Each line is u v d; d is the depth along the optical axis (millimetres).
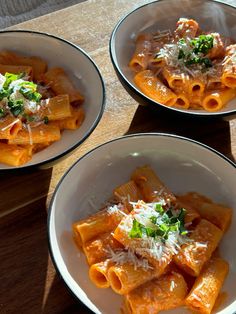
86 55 404
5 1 719
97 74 396
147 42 453
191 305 296
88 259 314
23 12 718
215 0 469
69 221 336
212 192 360
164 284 300
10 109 362
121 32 447
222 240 338
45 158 361
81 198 349
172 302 297
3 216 351
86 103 402
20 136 362
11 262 328
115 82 440
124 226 310
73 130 386
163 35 465
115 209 328
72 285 294
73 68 417
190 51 428
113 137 406
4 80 372
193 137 412
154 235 305
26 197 363
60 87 405
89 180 354
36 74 422
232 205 349
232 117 393
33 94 373
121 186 348
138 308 291
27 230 345
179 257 309
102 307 300
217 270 312
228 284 315
